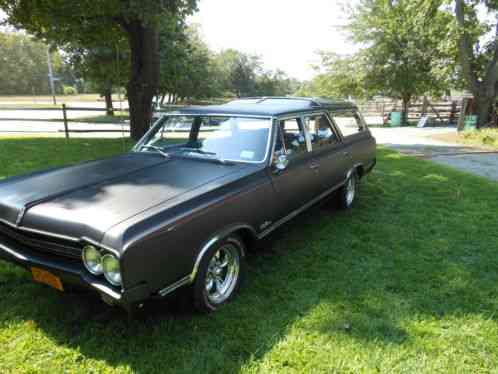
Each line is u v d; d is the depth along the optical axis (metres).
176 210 2.71
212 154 3.90
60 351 2.61
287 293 3.38
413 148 12.16
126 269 2.31
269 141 3.75
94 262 2.46
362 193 6.57
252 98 5.37
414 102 25.14
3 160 8.46
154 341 2.71
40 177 3.43
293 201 4.05
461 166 9.20
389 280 3.62
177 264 2.67
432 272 3.79
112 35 12.06
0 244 2.92
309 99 5.22
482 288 3.51
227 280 3.25
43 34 11.77
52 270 2.60
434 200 6.17
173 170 3.54
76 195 2.96
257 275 3.70
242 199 3.24
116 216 2.55
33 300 3.21
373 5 22.20
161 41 21.73
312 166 4.38
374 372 2.46
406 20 20.19
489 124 16.91
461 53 16.59
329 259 4.06
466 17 17.02
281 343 2.71
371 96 24.06
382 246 4.40
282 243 4.46
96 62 22.91
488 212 5.56
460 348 2.69
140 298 2.43
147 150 4.29
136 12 9.29
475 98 17.09
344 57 23.64
